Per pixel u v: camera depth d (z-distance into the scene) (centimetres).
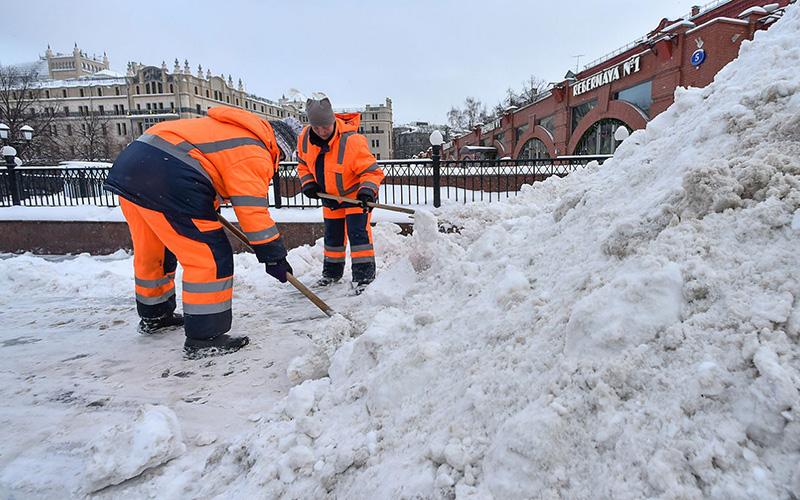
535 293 205
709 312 137
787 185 157
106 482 177
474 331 203
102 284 500
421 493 137
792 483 99
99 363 298
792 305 127
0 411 240
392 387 189
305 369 254
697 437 113
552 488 120
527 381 154
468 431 151
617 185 244
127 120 6669
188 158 280
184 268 294
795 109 184
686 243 160
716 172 171
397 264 391
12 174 830
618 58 1764
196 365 289
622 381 133
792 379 110
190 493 174
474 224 555
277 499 161
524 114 2616
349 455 164
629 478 113
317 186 449
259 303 430
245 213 289
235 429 217
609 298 153
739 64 280
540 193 577
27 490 180
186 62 6712
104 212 755
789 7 289
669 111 299
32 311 421
